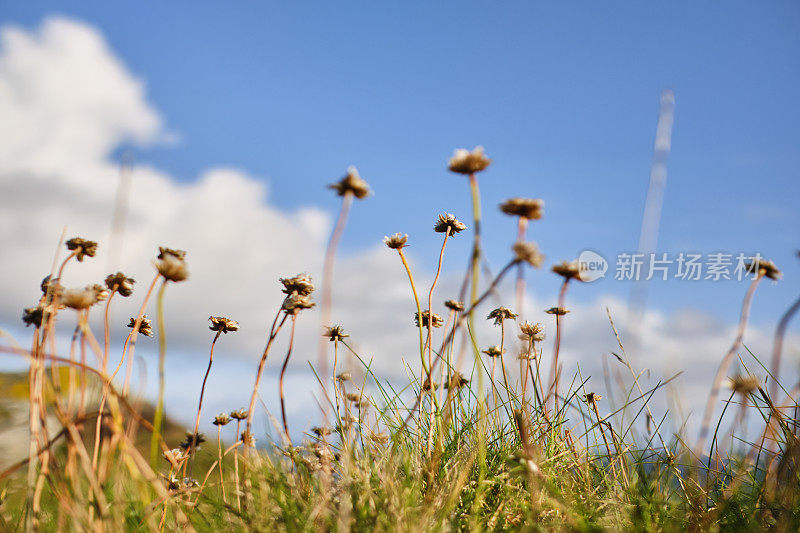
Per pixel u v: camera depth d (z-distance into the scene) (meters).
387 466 0.42
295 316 0.41
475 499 0.39
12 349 0.31
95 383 0.39
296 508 0.39
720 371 0.35
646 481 0.42
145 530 0.36
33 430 0.33
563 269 0.37
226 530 0.39
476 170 0.34
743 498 0.41
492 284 0.34
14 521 0.39
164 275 0.33
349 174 0.36
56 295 0.33
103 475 0.34
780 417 0.37
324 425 0.40
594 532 0.36
